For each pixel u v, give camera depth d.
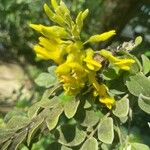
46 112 0.14
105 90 0.13
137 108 0.14
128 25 0.32
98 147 0.13
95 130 0.13
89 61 0.13
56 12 0.14
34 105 0.14
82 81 0.13
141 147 0.13
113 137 0.13
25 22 0.37
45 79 0.15
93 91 0.13
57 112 0.13
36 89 0.32
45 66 0.36
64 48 0.13
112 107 0.13
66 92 0.13
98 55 0.13
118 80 0.14
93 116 0.13
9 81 0.61
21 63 0.48
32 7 0.35
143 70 0.14
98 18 0.30
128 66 0.13
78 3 0.32
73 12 0.32
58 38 0.13
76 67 0.13
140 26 0.31
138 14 0.31
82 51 0.13
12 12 0.36
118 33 0.29
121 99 0.13
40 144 0.24
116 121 0.13
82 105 0.13
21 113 0.15
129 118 0.13
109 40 0.22
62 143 0.13
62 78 0.13
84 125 0.13
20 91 0.38
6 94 0.54
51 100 0.14
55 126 0.13
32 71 0.46
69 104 0.13
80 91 0.13
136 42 0.14
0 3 0.35
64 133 0.13
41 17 0.35
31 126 0.14
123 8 0.29
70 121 0.16
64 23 0.13
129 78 0.13
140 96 0.13
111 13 0.29
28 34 0.39
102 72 0.13
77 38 0.13
